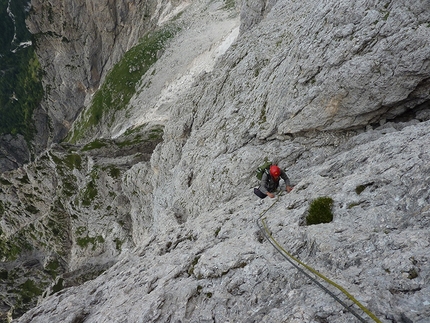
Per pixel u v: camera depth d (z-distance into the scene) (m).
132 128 104.19
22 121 175.75
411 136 10.09
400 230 7.22
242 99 23.36
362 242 7.27
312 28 15.66
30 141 176.12
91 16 165.12
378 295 5.86
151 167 42.34
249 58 27.00
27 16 169.88
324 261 7.42
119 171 56.25
